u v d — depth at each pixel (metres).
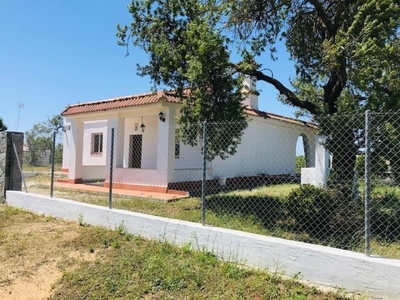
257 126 17.53
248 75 9.57
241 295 3.88
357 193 6.70
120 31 8.80
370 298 3.71
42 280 4.57
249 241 4.74
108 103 13.77
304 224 6.61
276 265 4.46
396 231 6.41
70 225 7.19
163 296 3.93
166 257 5.04
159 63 8.66
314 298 3.80
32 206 8.66
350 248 5.56
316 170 12.31
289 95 9.13
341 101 7.17
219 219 7.33
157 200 10.27
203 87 8.38
